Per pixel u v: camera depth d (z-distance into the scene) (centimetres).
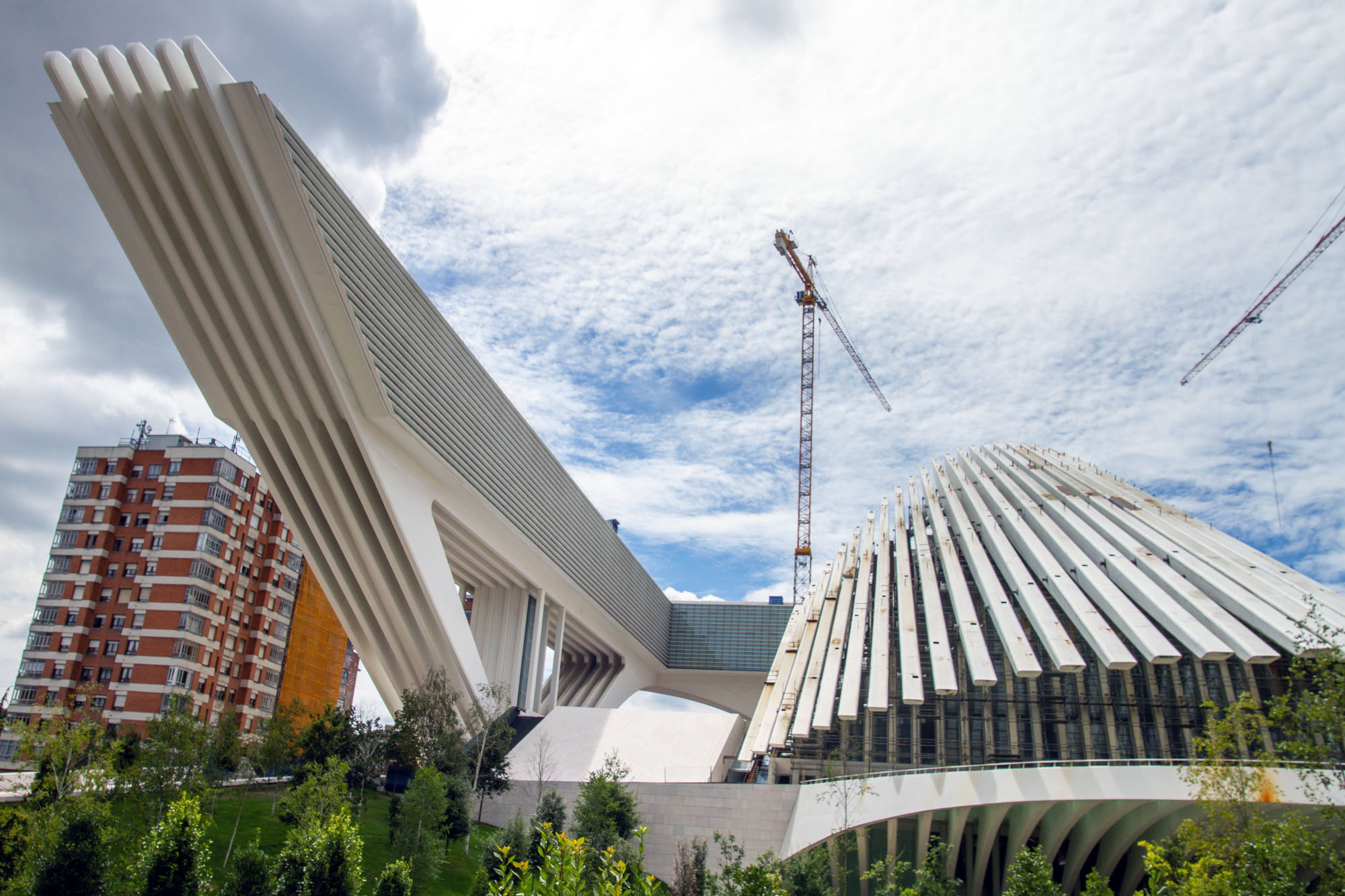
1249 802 2634
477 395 5781
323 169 4138
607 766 4778
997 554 6025
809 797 4397
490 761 4869
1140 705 4778
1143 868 4181
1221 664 4603
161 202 3825
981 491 7606
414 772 4581
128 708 6328
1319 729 2506
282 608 7538
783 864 3784
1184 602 4812
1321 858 2234
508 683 6538
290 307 4216
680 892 3622
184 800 2442
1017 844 4197
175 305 4088
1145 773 3625
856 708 4853
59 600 6650
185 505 6850
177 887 2298
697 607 10325
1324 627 2717
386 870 2725
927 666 5466
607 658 9056
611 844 3878
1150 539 5728
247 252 3956
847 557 7894
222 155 3794
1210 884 2228
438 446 5228
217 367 4366
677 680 10150
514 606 6781
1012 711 5006
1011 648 4788
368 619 5588
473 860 4084
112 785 3153
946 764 4909
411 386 4931
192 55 3566
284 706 4722
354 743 4531
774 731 5003
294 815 3491
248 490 7281
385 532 5062
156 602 6588
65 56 3500
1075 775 3766
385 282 4706
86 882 2277
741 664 9975
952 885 3906
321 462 4728
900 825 4434
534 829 3953
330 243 4181
